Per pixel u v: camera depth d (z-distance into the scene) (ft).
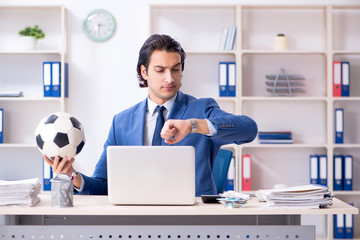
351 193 13.01
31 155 13.91
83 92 13.84
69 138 6.23
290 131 13.69
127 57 13.89
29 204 5.65
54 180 5.57
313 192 5.60
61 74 13.16
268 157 14.02
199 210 5.42
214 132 5.90
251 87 13.99
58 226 5.92
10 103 13.91
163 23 13.91
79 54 13.84
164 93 6.86
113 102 13.89
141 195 5.63
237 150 13.10
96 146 13.83
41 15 13.84
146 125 7.43
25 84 13.91
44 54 13.89
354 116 14.05
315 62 14.03
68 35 13.80
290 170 14.02
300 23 13.99
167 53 6.71
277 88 13.47
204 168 7.14
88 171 13.79
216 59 13.94
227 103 14.01
